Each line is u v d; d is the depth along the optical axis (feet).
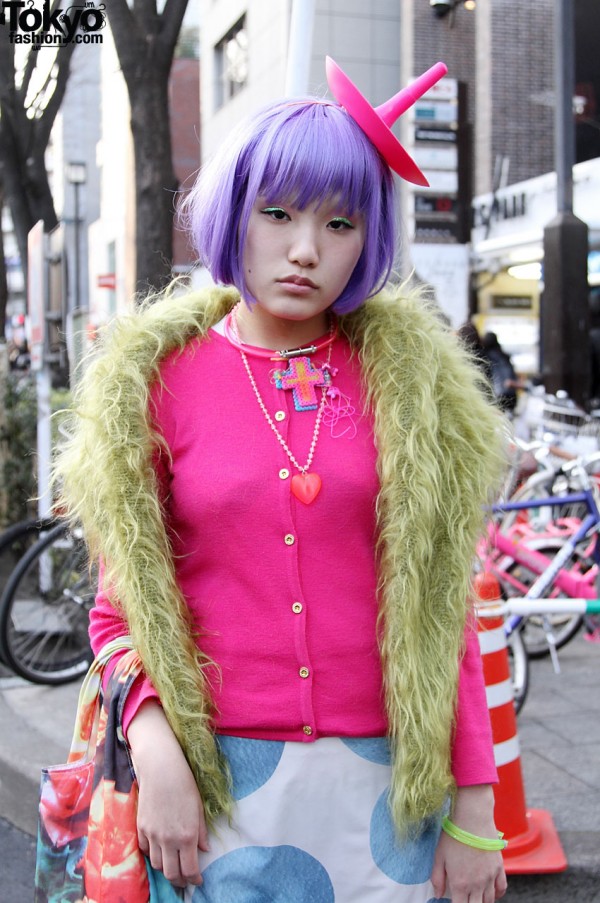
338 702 4.10
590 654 15.35
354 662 4.12
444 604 4.16
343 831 4.10
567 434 19.75
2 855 9.75
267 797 4.05
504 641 8.34
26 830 10.36
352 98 4.03
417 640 4.09
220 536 4.09
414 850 4.16
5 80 26.11
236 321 4.50
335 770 4.09
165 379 4.35
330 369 4.39
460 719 4.24
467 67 40.65
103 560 4.29
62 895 4.27
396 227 4.34
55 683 13.80
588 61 30.09
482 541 4.57
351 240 4.11
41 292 16.88
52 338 18.42
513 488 14.60
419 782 4.01
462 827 4.18
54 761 10.80
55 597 13.75
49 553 13.65
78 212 41.63
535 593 12.16
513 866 8.04
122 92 53.52
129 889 3.99
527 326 37.81
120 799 4.03
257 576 4.06
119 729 4.04
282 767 4.07
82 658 14.03
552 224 21.58
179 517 4.20
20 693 13.52
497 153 41.19
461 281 27.07
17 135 27.17
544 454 15.89
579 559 13.05
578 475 12.82
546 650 14.78
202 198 4.24
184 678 3.99
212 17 49.11
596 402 24.70
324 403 4.28
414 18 39.14
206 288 4.73
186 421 4.25
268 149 3.90
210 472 4.09
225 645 4.11
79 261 39.58
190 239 4.71
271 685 4.07
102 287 47.37
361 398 4.35
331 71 4.16
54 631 13.79
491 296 37.63
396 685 4.05
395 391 4.25
